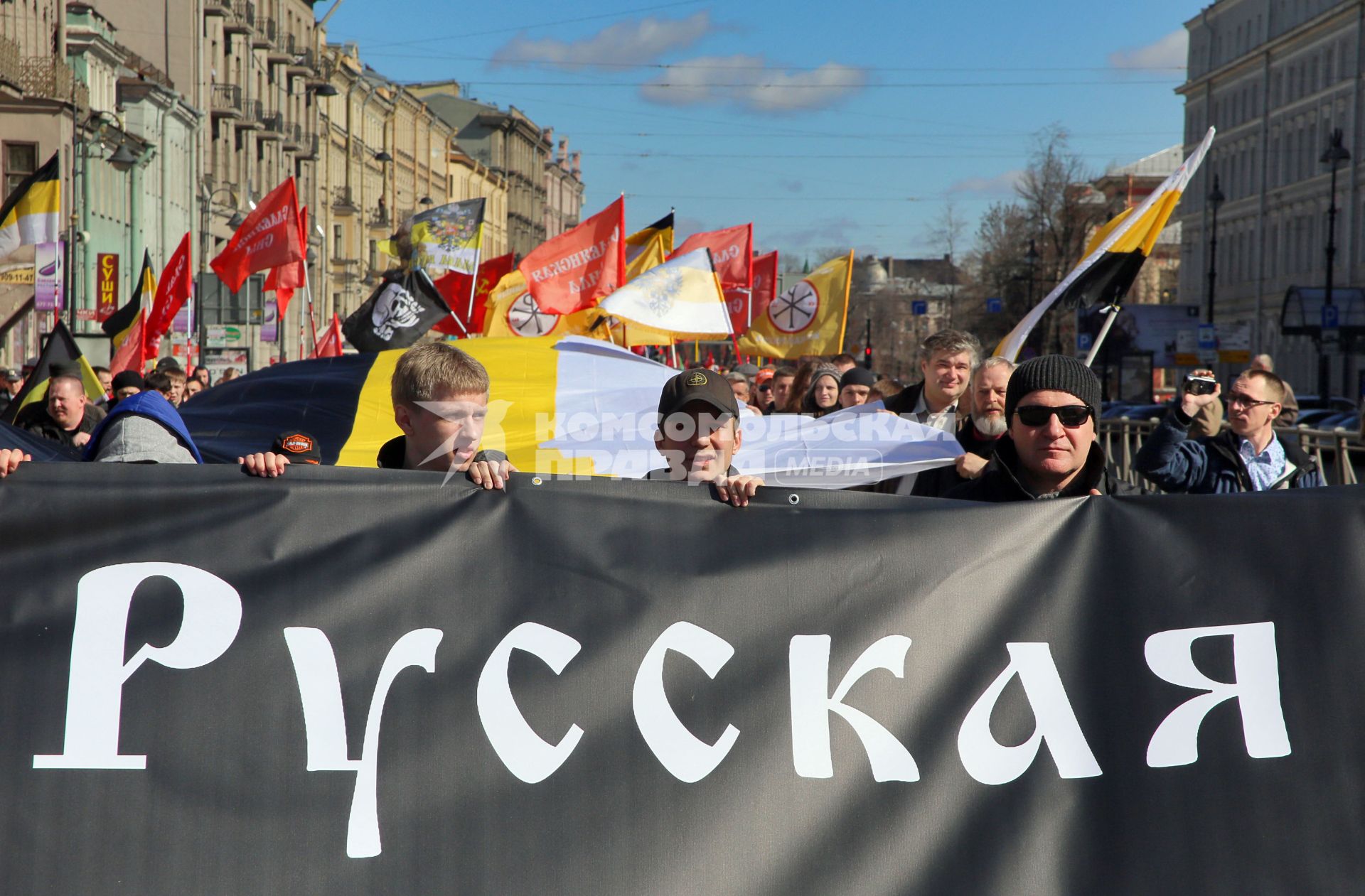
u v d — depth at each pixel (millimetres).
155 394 4562
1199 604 3426
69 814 3090
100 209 36688
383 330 13266
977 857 3234
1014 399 3906
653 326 10281
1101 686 3381
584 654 3283
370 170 70062
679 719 3268
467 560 3318
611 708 3256
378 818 3137
